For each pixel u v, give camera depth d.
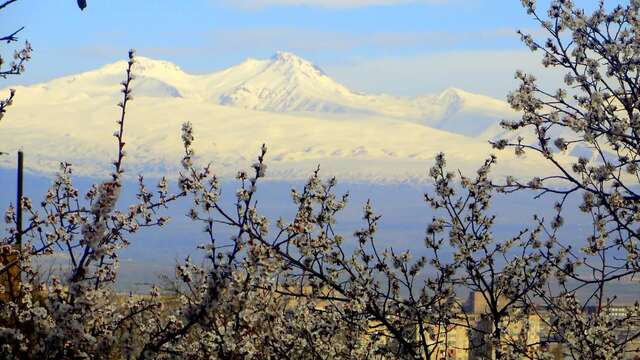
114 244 10.48
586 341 12.16
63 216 10.98
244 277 9.97
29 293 10.46
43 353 9.20
